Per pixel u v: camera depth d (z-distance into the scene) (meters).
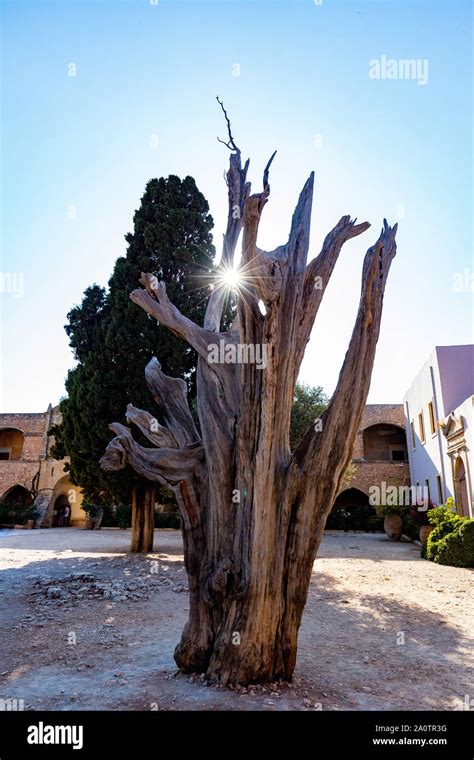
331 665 5.22
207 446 4.86
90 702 4.12
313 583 10.48
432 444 21.23
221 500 4.68
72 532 25.42
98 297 16.25
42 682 4.70
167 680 4.59
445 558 13.26
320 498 4.61
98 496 15.35
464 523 13.36
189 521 4.91
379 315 4.88
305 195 5.08
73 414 14.59
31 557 14.11
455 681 4.83
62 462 31.33
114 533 24.89
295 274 4.66
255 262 4.25
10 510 29.98
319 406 24.67
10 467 31.98
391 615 7.76
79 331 15.69
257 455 4.43
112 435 13.76
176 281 15.48
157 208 16.06
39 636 6.49
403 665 5.32
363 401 4.74
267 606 4.40
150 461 5.01
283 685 4.41
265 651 4.40
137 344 14.45
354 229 5.34
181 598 8.90
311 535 4.58
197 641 4.64
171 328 5.25
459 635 6.64
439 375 19.61
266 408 4.42
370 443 31.33
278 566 4.46
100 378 14.27
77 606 8.26
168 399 5.70
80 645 6.04
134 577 10.66
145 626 6.98
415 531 20.09
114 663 5.28
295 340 4.63
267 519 4.43
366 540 21.98
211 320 5.92
